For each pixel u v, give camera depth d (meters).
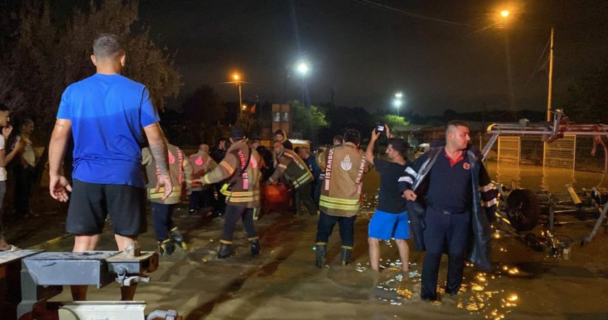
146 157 7.46
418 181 5.75
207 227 10.09
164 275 6.63
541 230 9.60
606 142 18.33
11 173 11.66
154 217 7.62
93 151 3.79
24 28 15.41
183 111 59.12
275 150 11.48
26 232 9.10
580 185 18.69
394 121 69.00
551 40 27.47
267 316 5.22
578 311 5.43
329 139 63.94
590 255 7.81
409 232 6.73
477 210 5.73
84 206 3.78
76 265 3.16
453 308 5.50
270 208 11.58
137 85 3.87
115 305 3.35
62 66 15.73
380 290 6.08
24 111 15.14
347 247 7.13
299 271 6.89
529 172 25.33
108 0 17.16
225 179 7.59
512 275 6.71
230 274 6.72
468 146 5.71
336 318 5.19
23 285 3.17
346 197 6.95
